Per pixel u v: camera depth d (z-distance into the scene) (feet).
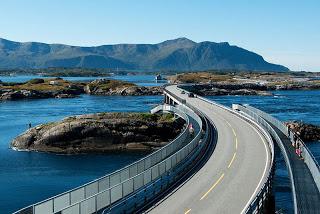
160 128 240.53
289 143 151.12
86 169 189.57
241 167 120.37
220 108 281.74
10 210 136.05
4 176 177.88
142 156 215.51
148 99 595.06
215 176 111.65
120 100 577.02
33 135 236.63
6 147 238.68
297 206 85.61
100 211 78.69
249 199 92.12
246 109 246.27
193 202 90.68
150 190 96.22
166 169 106.01
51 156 216.54
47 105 499.10
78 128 231.91
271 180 110.01
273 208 109.91
